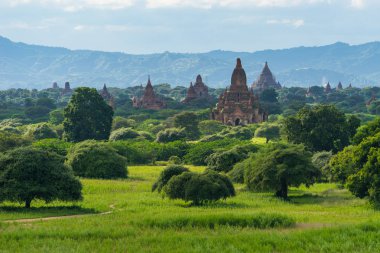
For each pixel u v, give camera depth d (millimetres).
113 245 61469
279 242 61656
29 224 75562
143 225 73312
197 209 97188
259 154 126562
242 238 63781
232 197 117438
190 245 60875
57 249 57969
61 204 104312
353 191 104000
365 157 105500
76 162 159250
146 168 186375
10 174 97188
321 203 109312
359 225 69312
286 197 120250
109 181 147125
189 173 108312
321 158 156625
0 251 57531
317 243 61031
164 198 113125
